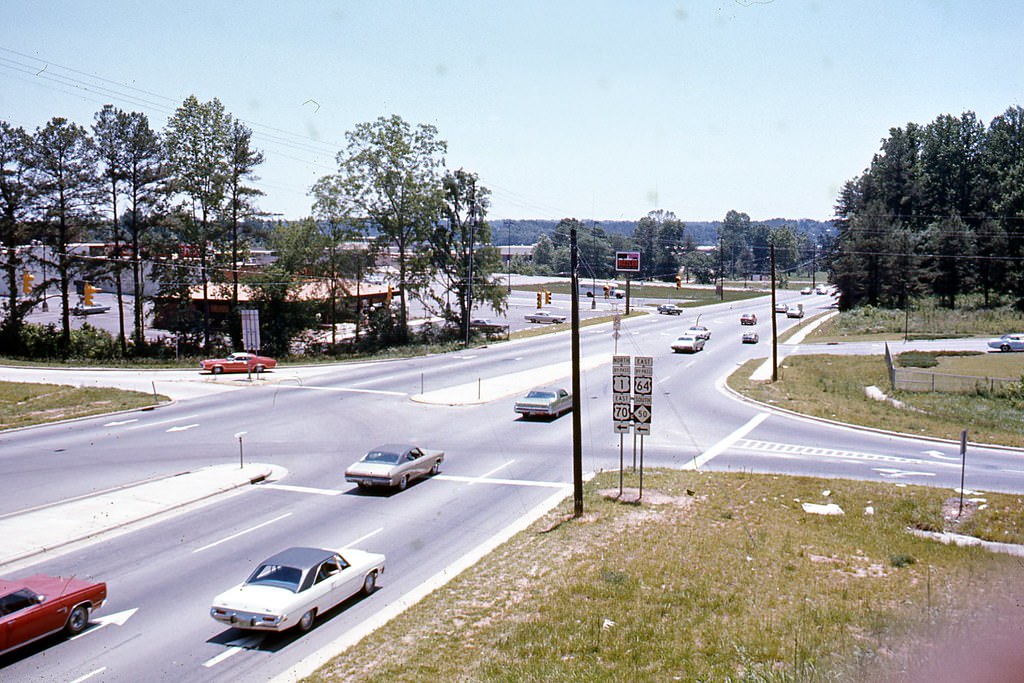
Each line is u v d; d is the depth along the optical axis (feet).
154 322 249.55
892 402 144.05
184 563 61.93
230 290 243.81
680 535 64.90
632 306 402.93
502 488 85.15
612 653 42.52
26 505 77.36
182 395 146.41
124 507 76.13
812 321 337.93
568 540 64.39
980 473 92.02
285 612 46.91
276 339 226.17
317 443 107.96
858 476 90.58
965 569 56.85
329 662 43.50
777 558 59.57
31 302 216.95
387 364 195.00
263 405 136.36
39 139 205.26
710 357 209.97
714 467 95.04
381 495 82.53
